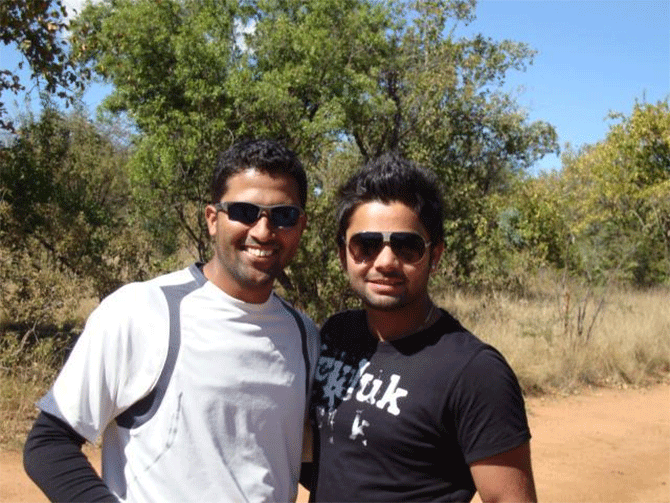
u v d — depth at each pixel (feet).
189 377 7.08
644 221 65.72
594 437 25.72
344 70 40.11
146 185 35.88
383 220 7.25
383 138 51.83
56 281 29.48
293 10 43.27
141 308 7.21
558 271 42.93
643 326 39.73
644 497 20.17
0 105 31.86
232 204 7.36
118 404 7.10
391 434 6.84
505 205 49.19
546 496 19.88
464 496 6.91
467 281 50.44
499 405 6.60
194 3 40.32
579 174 67.21
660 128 60.85
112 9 39.88
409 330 7.27
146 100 36.55
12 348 24.91
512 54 59.06
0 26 29.04
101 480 6.91
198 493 6.97
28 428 21.58
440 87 52.01
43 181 34.58
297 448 7.69
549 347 34.78
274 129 35.78
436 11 54.54
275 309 7.70
